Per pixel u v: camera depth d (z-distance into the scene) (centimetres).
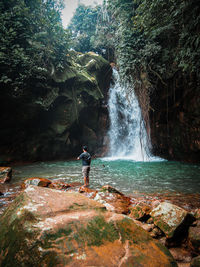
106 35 1608
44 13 1227
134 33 1062
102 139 1798
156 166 1047
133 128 1670
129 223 179
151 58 1052
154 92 1266
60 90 1362
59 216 163
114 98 1822
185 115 1141
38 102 1139
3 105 1052
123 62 1100
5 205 378
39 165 1118
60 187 525
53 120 1371
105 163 1215
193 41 610
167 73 1064
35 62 1090
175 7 608
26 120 1187
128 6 1056
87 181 584
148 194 480
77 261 126
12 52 930
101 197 407
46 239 136
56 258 125
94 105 1650
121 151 1780
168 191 508
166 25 784
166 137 1364
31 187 203
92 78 1602
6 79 907
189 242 220
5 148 1146
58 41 1277
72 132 1575
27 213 158
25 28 1003
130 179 689
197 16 569
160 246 166
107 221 173
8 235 148
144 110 1235
